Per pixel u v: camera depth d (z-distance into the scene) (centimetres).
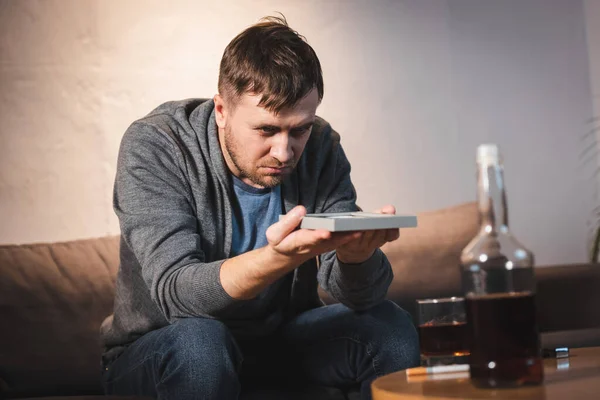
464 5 328
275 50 157
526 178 337
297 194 186
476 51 329
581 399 92
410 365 170
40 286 226
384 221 129
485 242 108
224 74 163
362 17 312
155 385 151
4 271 225
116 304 182
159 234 162
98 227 278
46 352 221
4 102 272
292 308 192
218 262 151
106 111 280
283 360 190
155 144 176
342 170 197
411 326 175
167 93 286
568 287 255
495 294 105
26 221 272
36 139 274
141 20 285
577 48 348
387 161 312
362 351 173
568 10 347
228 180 178
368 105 312
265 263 140
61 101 277
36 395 219
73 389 221
